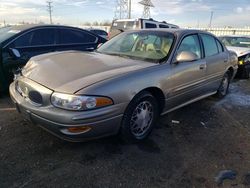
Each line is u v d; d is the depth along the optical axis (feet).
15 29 16.76
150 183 8.09
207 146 10.66
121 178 8.21
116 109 8.74
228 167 9.21
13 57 14.88
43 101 8.55
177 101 12.04
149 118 10.73
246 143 11.14
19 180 7.82
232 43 29.63
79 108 8.00
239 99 17.69
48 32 17.28
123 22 37.81
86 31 19.79
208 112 14.66
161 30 12.82
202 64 13.15
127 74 9.27
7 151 9.28
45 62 10.61
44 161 8.82
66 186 7.70
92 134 8.47
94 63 10.21
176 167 9.01
